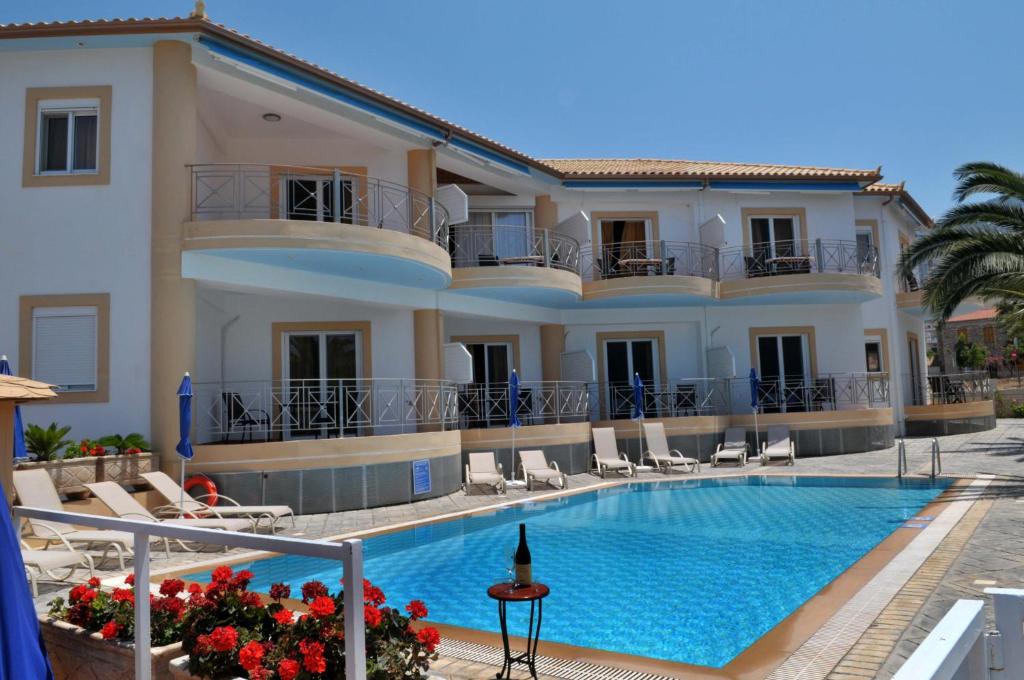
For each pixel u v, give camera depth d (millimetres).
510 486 14914
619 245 19703
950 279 14641
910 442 21250
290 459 11648
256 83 12711
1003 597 2264
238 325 14938
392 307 15547
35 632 3777
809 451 19000
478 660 5051
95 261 11680
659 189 19938
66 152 12070
